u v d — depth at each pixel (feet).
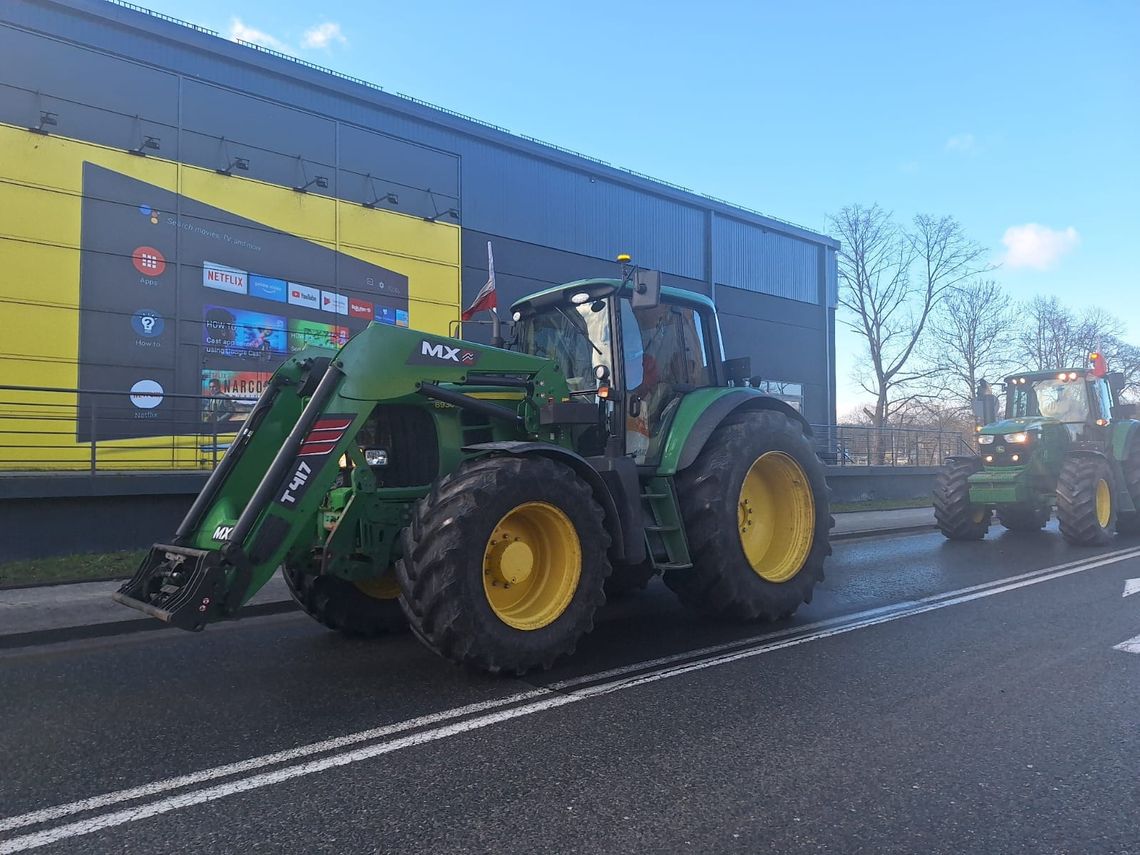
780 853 8.68
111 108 41.83
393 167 52.90
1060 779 10.63
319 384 15.08
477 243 57.67
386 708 13.62
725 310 77.36
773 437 20.47
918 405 110.52
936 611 21.45
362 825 9.30
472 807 9.77
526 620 15.24
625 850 8.73
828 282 88.84
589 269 65.05
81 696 14.53
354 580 16.80
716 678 15.31
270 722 12.96
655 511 19.03
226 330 45.42
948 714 13.20
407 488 16.33
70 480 27.32
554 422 17.85
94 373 41.01
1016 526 41.55
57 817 9.54
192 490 29.94
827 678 15.26
